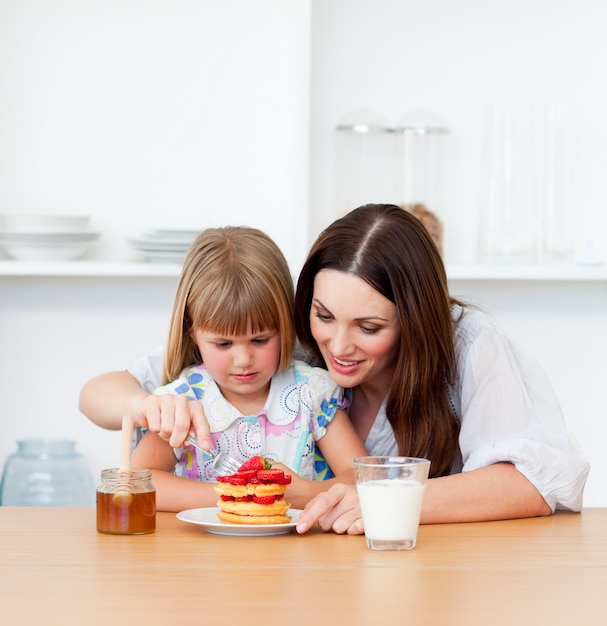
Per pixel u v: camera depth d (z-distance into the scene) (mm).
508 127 2469
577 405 2662
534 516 1409
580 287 2650
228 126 2590
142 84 2572
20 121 2549
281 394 1702
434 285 1533
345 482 1502
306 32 2385
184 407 1333
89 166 2566
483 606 911
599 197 2650
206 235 1708
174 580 997
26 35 2545
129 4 2566
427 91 2600
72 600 918
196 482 1457
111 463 2596
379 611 888
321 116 2568
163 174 2580
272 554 1128
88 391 1658
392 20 2586
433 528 1309
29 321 2568
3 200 2547
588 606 917
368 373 1546
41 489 2414
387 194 2484
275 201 2602
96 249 2562
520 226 2467
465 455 1543
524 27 2621
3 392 2564
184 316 1673
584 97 2643
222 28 2582
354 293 1468
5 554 1122
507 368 1561
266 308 1594
